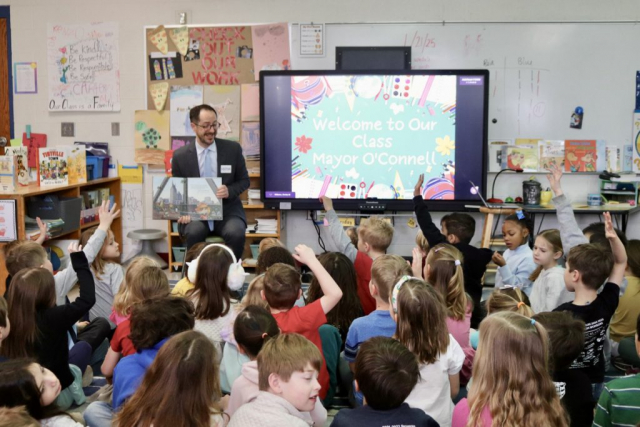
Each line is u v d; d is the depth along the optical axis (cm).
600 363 270
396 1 586
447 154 586
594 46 580
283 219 615
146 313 225
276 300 262
